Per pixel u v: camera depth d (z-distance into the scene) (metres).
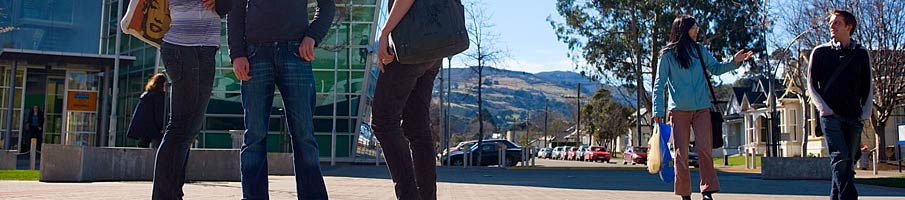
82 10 29.53
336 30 30.88
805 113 33.59
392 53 4.03
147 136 9.43
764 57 33.94
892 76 31.25
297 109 4.17
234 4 4.20
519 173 22.45
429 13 3.91
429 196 4.53
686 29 6.25
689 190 6.31
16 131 28.45
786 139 37.16
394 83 4.15
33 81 29.45
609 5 42.00
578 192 10.45
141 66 32.09
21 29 28.17
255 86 4.16
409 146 4.57
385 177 16.42
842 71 5.49
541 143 123.56
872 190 11.70
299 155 4.18
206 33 4.30
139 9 4.31
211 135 30.67
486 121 120.81
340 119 31.11
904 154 38.66
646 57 42.88
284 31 4.17
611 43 42.81
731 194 9.75
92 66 29.59
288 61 4.17
